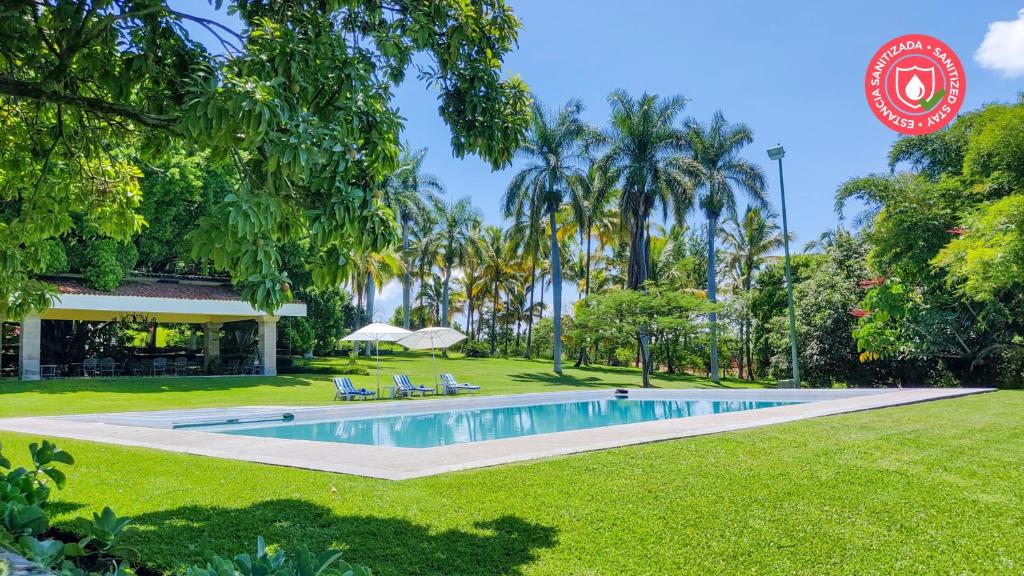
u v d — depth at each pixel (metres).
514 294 58.06
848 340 27.20
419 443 13.23
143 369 28.06
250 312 26.53
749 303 35.47
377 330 22.17
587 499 5.83
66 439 10.14
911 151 23.80
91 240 22.80
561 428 15.78
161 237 24.62
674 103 32.22
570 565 4.18
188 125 3.43
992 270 13.99
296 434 14.06
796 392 19.88
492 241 54.16
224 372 30.00
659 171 30.83
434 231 46.28
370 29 4.96
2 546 2.08
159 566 4.11
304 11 4.55
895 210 22.12
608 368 40.44
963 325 22.77
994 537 4.66
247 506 5.71
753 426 10.53
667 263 44.19
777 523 5.05
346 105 3.92
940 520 5.09
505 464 7.50
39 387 19.81
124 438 10.27
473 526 5.05
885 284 23.34
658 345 37.34
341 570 1.95
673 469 7.09
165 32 4.46
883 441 8.92
